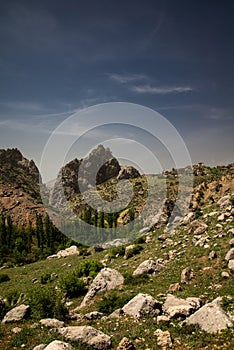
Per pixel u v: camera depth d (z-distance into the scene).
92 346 15.91
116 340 17.06
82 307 28.64
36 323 19.53
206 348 15.04
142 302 21.03
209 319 17.12
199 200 65.88
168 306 21.03
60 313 22.28
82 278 40.53
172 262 35.03
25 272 63.94
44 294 23.14
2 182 169.25
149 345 16.17
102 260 51.94
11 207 142.25
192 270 30.62
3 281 59.00
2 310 24.27
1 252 91.56
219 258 31.20
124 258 47.09
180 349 15.36
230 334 15.59
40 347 15.19
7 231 104.50
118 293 28.92
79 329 16.83
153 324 19.00
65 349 13.67
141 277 32.22
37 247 99.31
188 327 17.23
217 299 19.00
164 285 28.75
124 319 20.48
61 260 67.56
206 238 37.41
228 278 26.47
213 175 96.00
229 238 35.16
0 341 17.14
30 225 108.81
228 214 42.84
